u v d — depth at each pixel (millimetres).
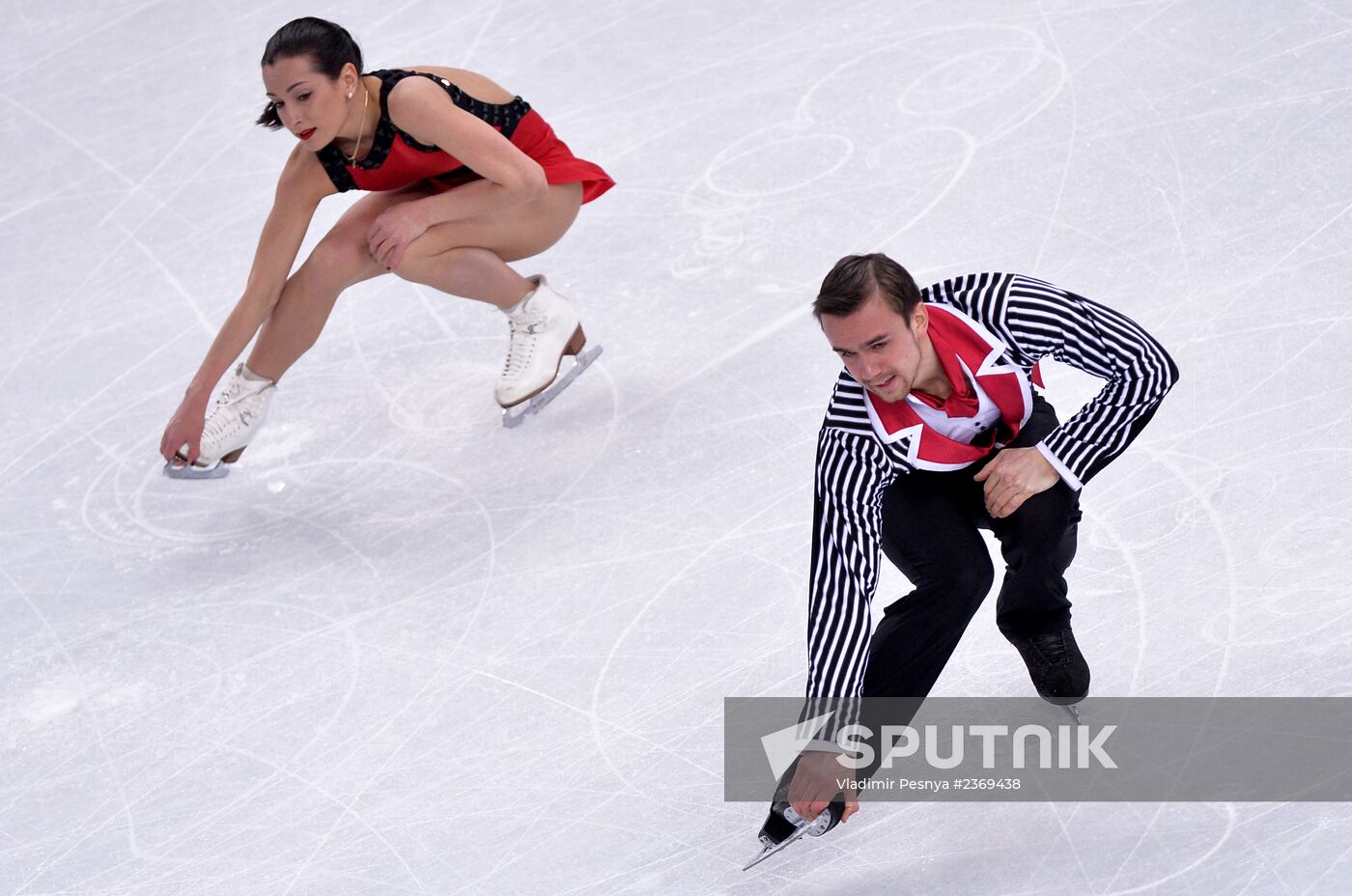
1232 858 7461
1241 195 12812
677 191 14812
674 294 13430
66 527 12047
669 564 10422
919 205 13711
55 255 15906
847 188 14211
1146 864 7535
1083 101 14547
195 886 8508
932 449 7578
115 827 9062
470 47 18016
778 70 16391
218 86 18562
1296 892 7188
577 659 9766
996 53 15688
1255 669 8609
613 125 16047
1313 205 12469
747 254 13672
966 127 14625
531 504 11359
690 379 12320
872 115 15219
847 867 7898
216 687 10109
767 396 11906
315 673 10078
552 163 11758
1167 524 9797
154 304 14828
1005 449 7688
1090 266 12422
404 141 10984
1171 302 11773
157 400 13445
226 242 15617
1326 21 14844
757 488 10953
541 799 8727
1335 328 11055
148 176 17016
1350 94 13695
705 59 16906
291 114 10539
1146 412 7512
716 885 7938
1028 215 13227
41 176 17406
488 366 13180
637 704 9305
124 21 20516
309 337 11688
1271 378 10758
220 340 11461
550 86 16969
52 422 13367
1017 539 7766
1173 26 15352
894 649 7461
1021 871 7656
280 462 12438
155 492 12312
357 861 8500
